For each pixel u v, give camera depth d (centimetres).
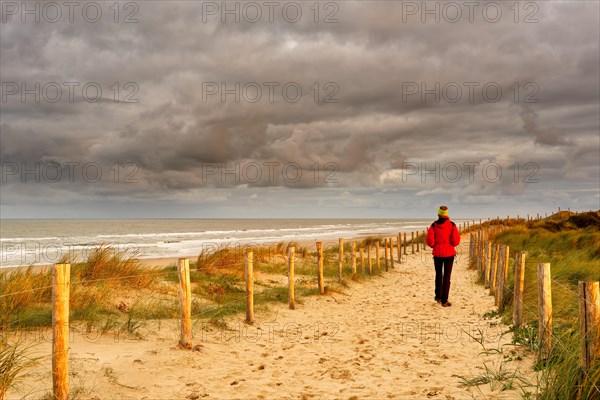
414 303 1295
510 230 3005
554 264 1395
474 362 693
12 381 520
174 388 584
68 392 512
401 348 800
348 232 7306
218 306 1061
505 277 1097
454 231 1234
